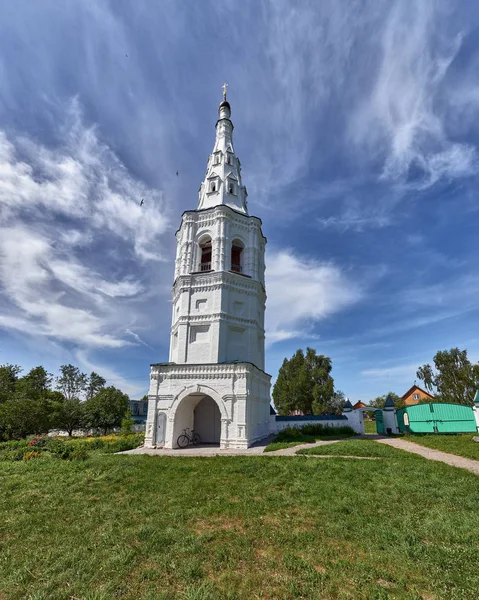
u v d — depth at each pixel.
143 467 13.88
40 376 61.22
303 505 8.66
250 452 19.23
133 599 4.94
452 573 5.31
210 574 5.55
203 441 26.42
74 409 48.03
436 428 29.83
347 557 5.93
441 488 9.82
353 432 33.31
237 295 27.48
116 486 11.22
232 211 29.22
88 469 13.98
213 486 10.74
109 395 50.62
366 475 11.65
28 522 8.17
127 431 39.34
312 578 5.25
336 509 8.22
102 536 7.11
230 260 28.20
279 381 57.09
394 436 29.58
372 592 4.85
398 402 71.31
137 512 8.56
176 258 31.31
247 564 5.81
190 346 25.80
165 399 23.48
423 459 15.24
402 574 5.32
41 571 5.86
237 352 26.38
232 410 22.27
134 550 6.36
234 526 7.49
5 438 37.03
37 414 39.88
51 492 10.80
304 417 34.00
